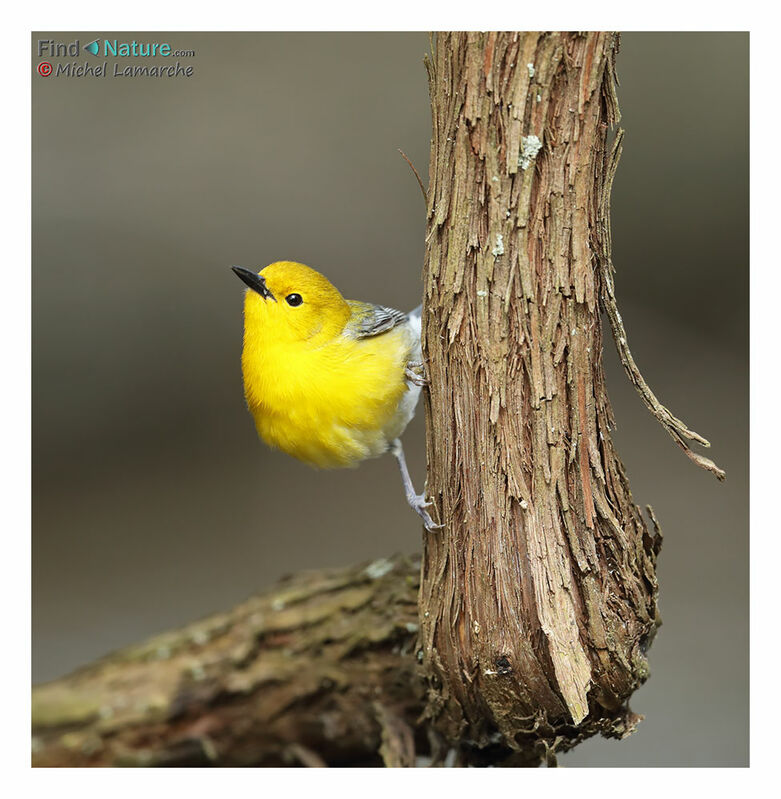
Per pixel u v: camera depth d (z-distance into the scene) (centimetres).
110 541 1429
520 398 604
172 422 1542
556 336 598
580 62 564
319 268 1503
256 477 1556
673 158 1500
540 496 611
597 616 623
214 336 1522
